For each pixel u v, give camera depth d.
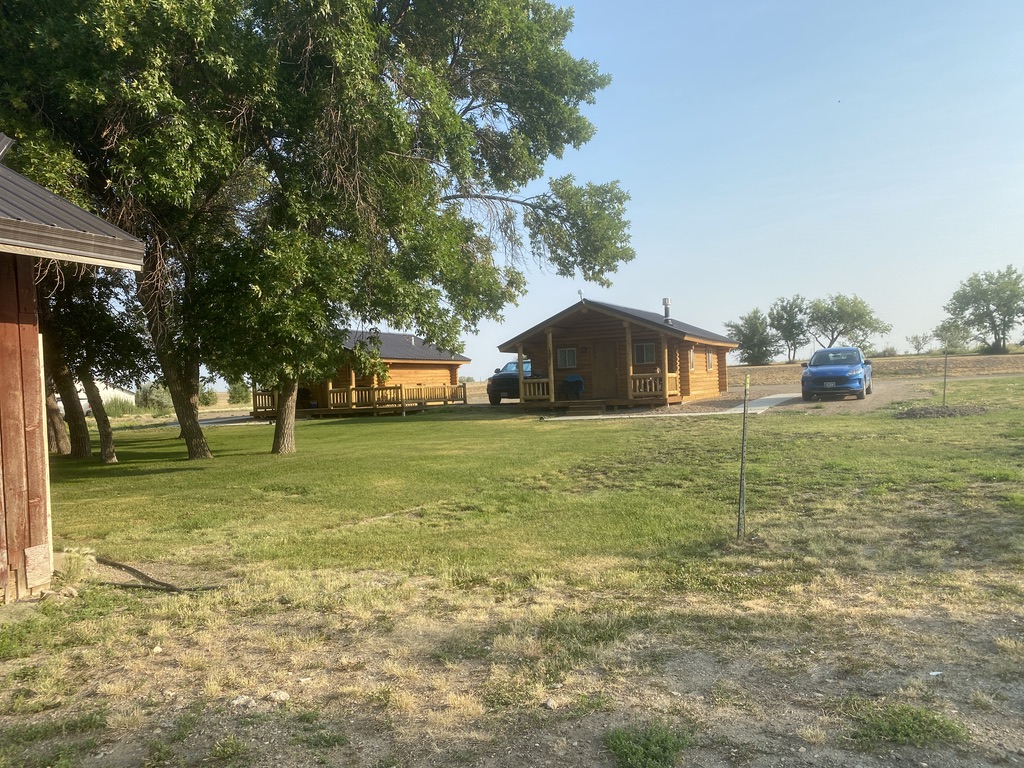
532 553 6.43
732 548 6.11
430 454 14.53
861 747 2.81
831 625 4.18
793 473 9.50
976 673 3.41
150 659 4.23
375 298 13.60
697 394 29.39
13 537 5.47
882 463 9.70
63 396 19.09
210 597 5.40
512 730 3.13
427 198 14.87
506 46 17.36
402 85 13.79
